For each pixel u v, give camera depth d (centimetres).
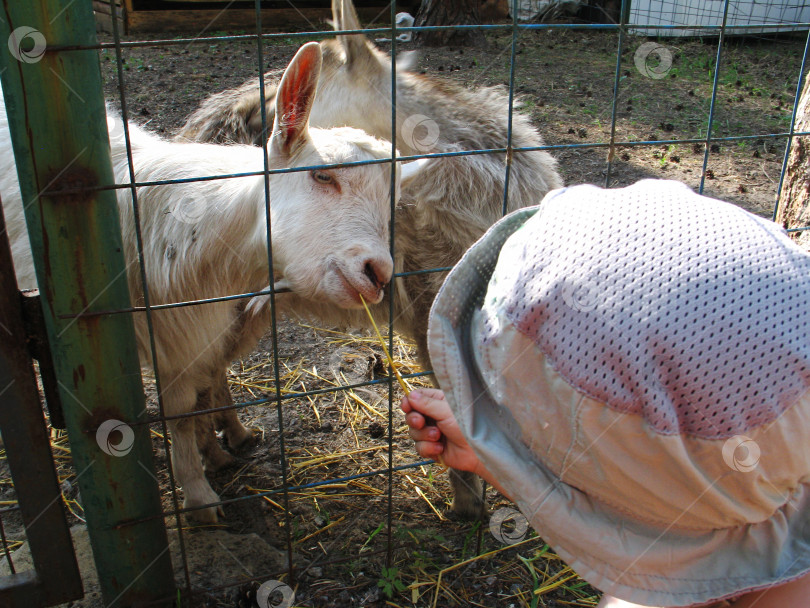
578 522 123
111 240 176
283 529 301
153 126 752
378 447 363
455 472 302
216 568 272
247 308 280
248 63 1082
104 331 182
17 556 273
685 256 103
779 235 108
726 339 100
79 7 155
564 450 117
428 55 1184
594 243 107
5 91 157
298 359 449
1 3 149
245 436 362
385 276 241
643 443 107
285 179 247
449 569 276
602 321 104
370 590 264
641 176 693
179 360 276
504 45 1298
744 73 1123
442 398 170
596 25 200
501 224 139
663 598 123
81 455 194
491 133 344
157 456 353
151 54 1134
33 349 183
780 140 821
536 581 270
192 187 258
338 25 408
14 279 175
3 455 343
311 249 243
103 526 204
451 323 138
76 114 161
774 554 120
